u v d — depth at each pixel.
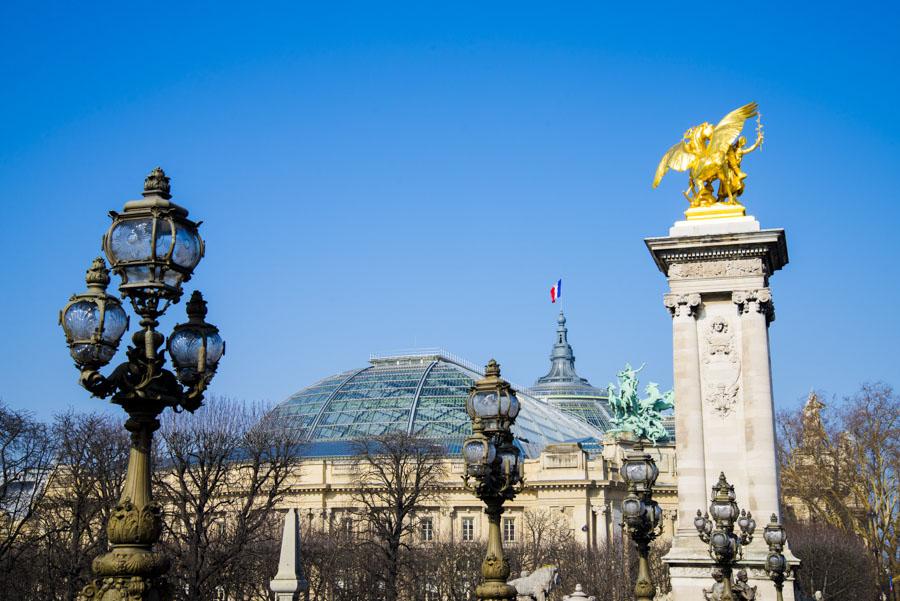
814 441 129.50
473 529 154.00
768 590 61.66
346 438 182.62
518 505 155.75
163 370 16.62
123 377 16.25
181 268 16.66
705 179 69.62
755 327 66.00
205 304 17.91
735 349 66.31
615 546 132.00
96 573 15.68
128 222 16.48
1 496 81.62
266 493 106.56
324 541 124.38
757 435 64.50
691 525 64.19
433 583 121.88
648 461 39.38
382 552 118.12
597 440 192.50
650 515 39.12
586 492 152.38
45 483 95.00
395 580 113.94
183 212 16.88
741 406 65.50
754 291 66.31
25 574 80.94
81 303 16.34
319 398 196.25
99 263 17.03
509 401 25.98
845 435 126.31
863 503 123.44
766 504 63.50
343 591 113.50
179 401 16.86
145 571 15.62
